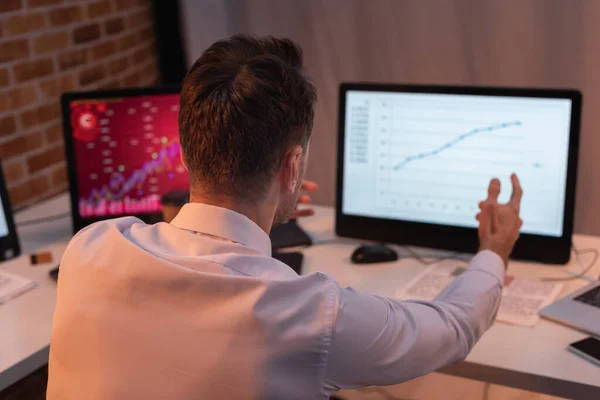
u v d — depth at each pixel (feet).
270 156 2.80
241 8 9.72
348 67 9.41
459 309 3.39
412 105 5.48
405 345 2.90
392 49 9.07
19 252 5.67
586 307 4.55
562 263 5.33
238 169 2.79
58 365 2.87
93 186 5.97
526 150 5.23
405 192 5.65
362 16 9.09
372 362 2.77
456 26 8.61
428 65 8.95
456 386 6.78
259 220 2.92
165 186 6.11
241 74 2.80
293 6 9.44
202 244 2.80
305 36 9.51
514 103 5.19
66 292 2.86
